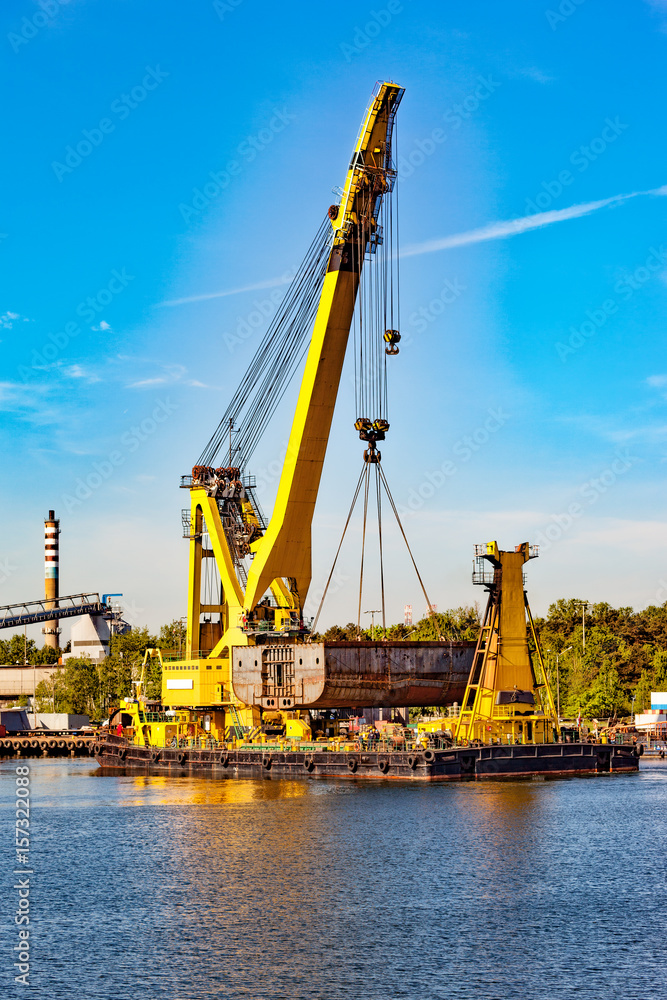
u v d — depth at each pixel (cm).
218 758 8006
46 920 3797
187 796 6988
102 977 3194
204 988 3097
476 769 6975
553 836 5109
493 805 6031
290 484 7462
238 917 3778
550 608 18000
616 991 3034
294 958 3331
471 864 4531
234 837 5284
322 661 7175
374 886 4178
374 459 7138
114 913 3875
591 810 5838
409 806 6031
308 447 7406
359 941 3484
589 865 4491
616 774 7450
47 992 3081
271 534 7631
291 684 7450
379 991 3052
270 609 8106
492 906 3862
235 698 8131
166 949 3441
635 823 5431
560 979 3128
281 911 3841
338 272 7100
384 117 7081
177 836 5394
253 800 6562
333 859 4684
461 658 7656
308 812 5962
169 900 4047
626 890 4066
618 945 3416
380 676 7331
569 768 7250
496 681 7131
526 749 7100
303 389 7325
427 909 3831
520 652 7200
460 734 7212
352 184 7038
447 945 3428
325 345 7200
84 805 6825
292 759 7475
